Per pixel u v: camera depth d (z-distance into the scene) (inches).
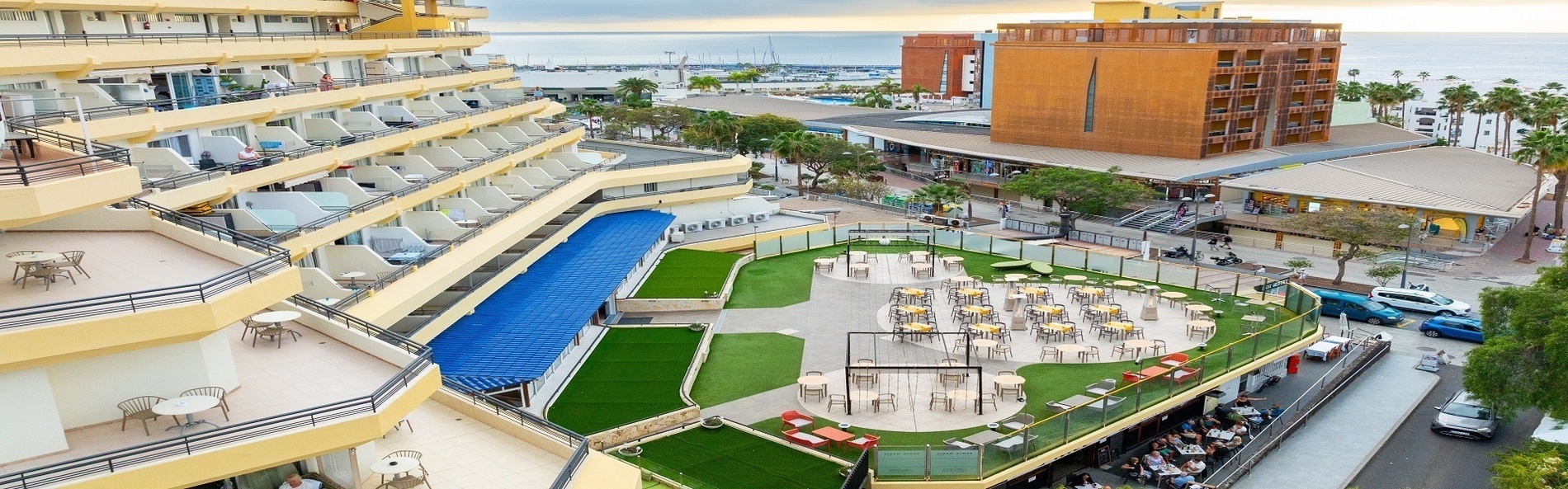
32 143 847.1
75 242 884.0
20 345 622.2
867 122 4852.4
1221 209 3043.8
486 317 1471.5
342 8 1999.3
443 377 1090.7
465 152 1961.1
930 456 1091.9
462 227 1640.0
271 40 1612.9
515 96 2438.5
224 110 1269.7
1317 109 3905.0
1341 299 2048.5
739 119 4527.6
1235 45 3368.6
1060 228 2881.4
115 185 737.6
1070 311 1771.7
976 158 3954.2
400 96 1895.9
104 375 712.4
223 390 743.7
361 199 1427.2
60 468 614.2
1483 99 4512.8
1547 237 2815.0
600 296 1577.3
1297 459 1344.7
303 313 953.5
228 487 751.1
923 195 3159.5
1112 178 2933.1
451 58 2384.4
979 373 1282.0
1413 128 5615.2
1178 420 1422.2
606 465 888.9
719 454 1147.9
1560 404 1194.0
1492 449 1375.5
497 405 967.0
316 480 820.0
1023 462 1138.0
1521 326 1286.9
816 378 1368.1
